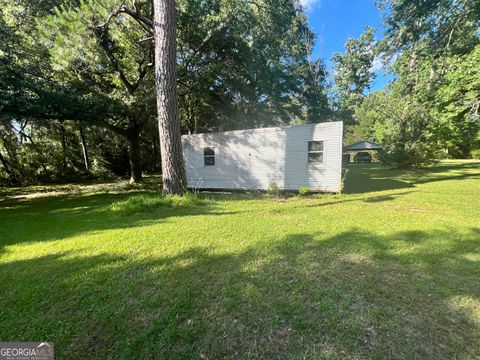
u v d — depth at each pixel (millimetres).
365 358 1503
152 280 2498
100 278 2553
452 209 5289
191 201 6488
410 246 3209
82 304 2111
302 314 1917
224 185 10453
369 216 4840
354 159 31000
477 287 2248
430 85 10680
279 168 9344
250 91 14164
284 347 1607
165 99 6777
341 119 21859
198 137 10820
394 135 15609
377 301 2062
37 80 8461
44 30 6602
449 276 2447
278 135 9250
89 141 17969
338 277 2463
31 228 4707
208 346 1628
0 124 11594
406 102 14594
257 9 11477
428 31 11766
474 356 1508
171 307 2039
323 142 8531
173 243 3557
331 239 3543
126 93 10219
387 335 1686
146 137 21219
